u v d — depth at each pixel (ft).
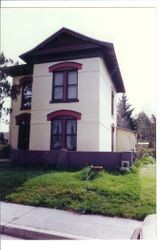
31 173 35.70
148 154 56.95
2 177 32.99
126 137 65.98
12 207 24.52
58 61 48.06
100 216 22.20
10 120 57.26
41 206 24.95
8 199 26.58
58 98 47.78
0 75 48.21
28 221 20.76
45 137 47.03
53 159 41.96
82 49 46.06
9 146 53.67
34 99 48.57
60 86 47.85
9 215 22.16
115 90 66.85
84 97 45.47
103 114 48.34
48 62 48.73
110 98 57.21
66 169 38.93
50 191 27.43
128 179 31.96
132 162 38.17
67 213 22.91
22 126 56.44
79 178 31.91
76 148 44.73
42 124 47.52
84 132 44.68
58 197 26.09
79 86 45.98
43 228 19.34
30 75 56.59
